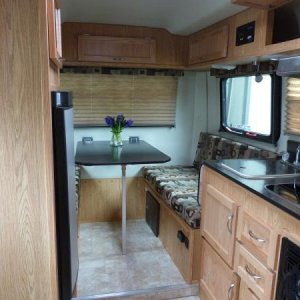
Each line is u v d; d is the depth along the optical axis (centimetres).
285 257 124
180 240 232
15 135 121
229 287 170
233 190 167
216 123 347
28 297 135
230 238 167
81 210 335
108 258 263
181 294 217
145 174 331
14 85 117
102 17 275
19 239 129
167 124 351
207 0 209
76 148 294
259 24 189
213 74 321
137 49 303
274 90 234
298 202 136
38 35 115
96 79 323
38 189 126
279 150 239
